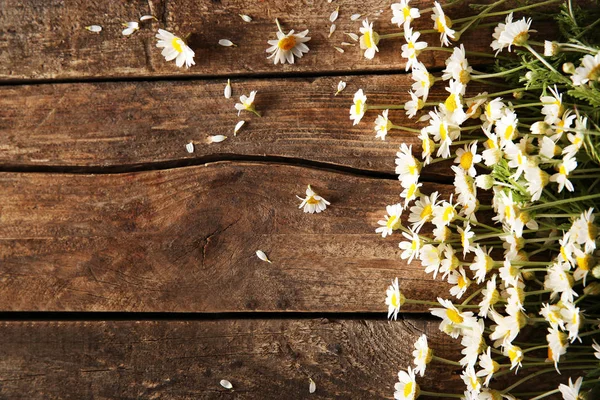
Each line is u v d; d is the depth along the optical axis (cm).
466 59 97
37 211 100
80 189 101
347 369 100
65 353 100
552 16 96
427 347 97
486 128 96
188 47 99
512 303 93
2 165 100
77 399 100
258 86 100
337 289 100
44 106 100
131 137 100
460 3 99
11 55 100
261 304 100
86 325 100
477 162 96
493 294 95
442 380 100
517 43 93
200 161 100
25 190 100
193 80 100
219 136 100
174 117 100
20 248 100
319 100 100
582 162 94
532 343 97
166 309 100
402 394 98
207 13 100
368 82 100
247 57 100
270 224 100
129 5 100
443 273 100
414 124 100
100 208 101
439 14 96
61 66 100
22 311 100
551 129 91
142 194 101
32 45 100
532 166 91
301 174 100
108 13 100
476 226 99
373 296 100
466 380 96
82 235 100
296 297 100
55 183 101
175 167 100
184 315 101
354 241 100
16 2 100
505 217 94
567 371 99
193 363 100
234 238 100
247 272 100
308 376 100
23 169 100
